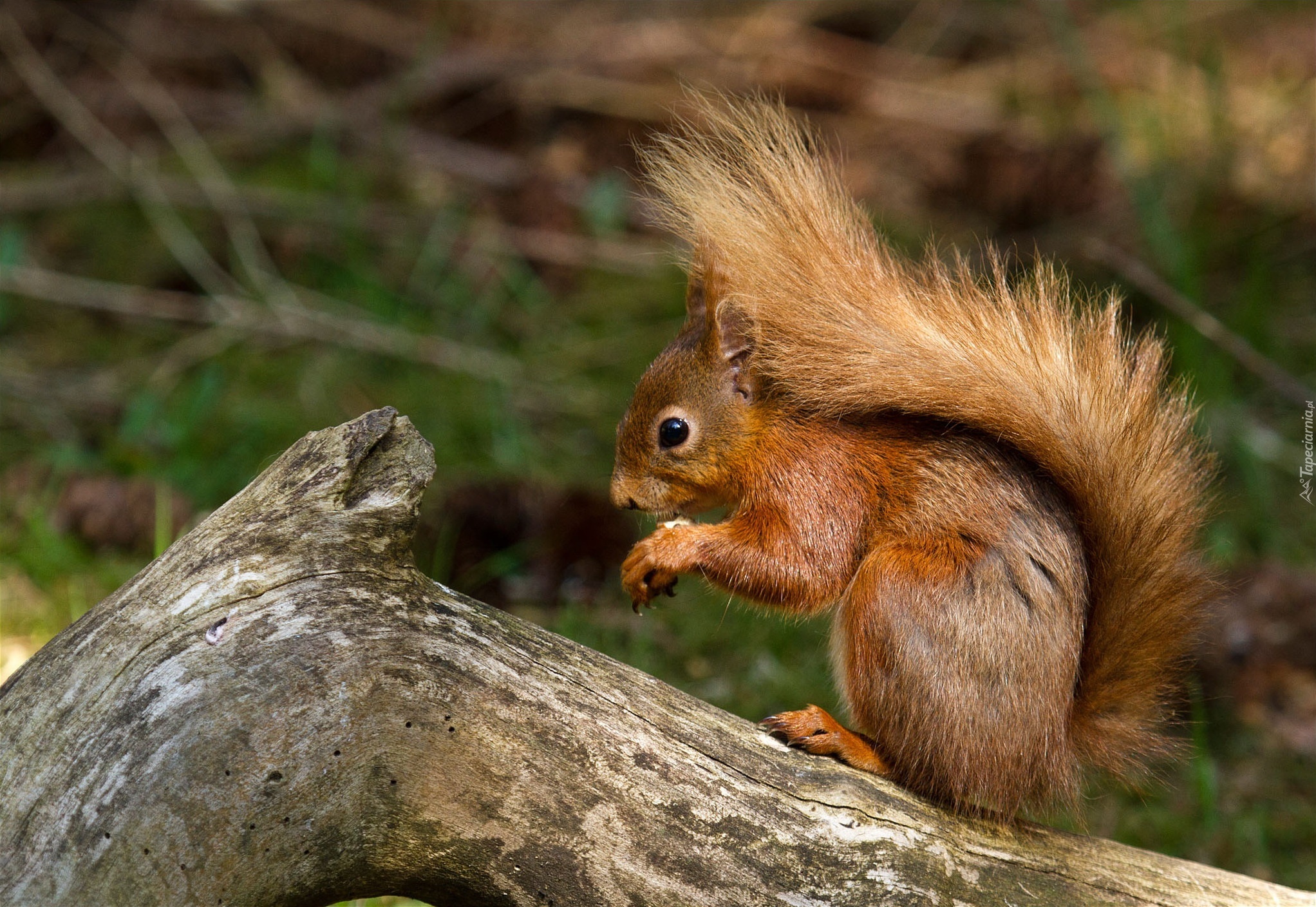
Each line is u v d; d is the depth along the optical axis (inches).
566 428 206.7
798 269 170.6
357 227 241.8
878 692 169.3
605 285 248.2
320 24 283.6
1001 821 169.3
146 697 166.7
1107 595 169.9
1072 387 169.8
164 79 273.1
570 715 167.8
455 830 167.6
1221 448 194.1
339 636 167.2
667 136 171.8
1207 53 259.8
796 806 168.2
